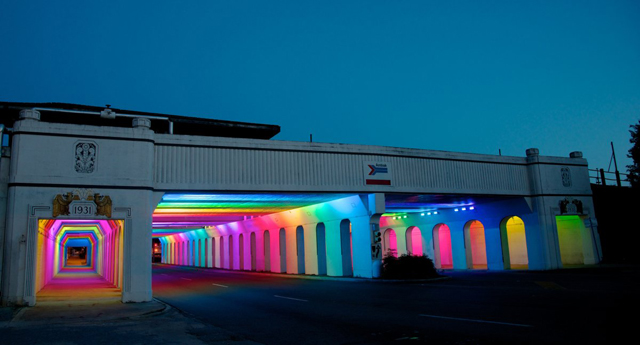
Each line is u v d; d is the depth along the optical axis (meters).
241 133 31.61
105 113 20.48
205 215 33.53
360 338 9.47
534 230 30.14
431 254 36.97
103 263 36.44
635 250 34.75
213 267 51.84
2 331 11.19
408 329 10.21
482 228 40.12
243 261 42.56
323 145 23.69
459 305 13.87
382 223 42.41
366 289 20.73
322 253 30.36
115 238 25.67
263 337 10.01
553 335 8.91
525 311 12.05
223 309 15.46
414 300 15.72
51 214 16.80
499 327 9.93
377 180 24.91
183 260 66.38
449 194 27.25
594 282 19.50
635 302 12.96
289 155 22.62
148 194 18.44
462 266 34.16
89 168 17.58
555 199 30.44
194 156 20.22
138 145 18.55
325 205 28.02
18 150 16.81
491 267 32.12
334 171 23.77
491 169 29.19
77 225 32.25
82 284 27.23
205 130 30.30
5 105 24.88
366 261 25.69
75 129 17.64
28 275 16.34
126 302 17.39
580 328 9.48
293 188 22.38
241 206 27.50
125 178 18.05
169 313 14.88
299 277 30.41
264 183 21.69
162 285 27.38
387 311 13.29
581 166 32.16
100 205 17.47
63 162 17.27
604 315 10.95
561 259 32.59
